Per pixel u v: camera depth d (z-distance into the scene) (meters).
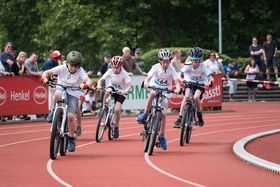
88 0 67.31
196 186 16.91
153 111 22.69
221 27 61.75
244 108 45.25
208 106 42.06
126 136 28.34
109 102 26.59
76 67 22.17
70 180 17.69
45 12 68.75
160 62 23.77
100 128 26.23
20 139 27.39
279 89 54.78
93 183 17.27
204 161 21.16
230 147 24.67
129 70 37.00
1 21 73.75
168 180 17.75
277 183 17.33
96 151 23.48
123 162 20.88
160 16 66.94
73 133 22.48
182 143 24.98
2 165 20.25
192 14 68.69
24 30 73.44
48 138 27.78
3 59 35.00
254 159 20.58
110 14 65.94
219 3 61.28
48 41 67.38
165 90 22.91
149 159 21.56
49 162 20.84
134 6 65.81
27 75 35.53
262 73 53.25
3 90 34.69
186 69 25.62
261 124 33.97
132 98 39.62
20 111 35.25
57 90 21.95
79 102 24.53
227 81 52.69
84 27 65.31
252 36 68.94
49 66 34.91
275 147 23.91
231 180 17.77
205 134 29.16
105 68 38.75
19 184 17.12
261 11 68.19
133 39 64.62
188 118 25.42
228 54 63.91
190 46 67.62
